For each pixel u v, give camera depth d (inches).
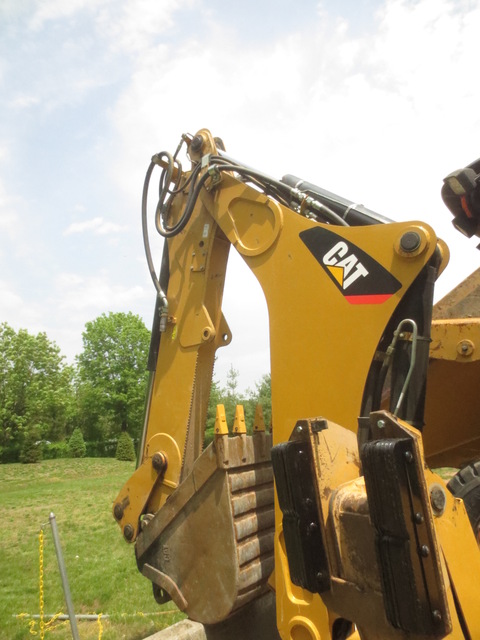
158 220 150.1
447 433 139.7
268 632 133.3
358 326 100.0
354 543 69.0
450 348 113.0
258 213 122.5
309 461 73.0
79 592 242.8
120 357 1926.7
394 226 98.7
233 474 119.2
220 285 142.8
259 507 123.8
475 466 101.0
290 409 105.7
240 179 134.6
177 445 136.3
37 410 1733.5
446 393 129.2
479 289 135.0
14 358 1764.3
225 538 116.0
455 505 70.8
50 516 161.5
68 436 1979.6
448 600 65.5
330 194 121.6
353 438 79.4
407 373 93.4
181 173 151.8
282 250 114.5
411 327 94.4
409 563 58.4
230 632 128.2
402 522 58.7
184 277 144.6
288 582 100.6
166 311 145.0
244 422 125.5
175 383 140.6
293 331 108.5
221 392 1110.4
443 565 64.9
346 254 104.1
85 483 828.0
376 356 98.0
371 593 66.3
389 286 97.6
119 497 142.9
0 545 361.7
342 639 91.8
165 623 193.8
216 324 141.3
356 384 98.3
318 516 71.7
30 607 225.0
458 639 66.4
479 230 98.8
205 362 139.9
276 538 104.3
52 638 186.5
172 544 125.6
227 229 128.3
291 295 110.5
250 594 116.0
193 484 122.1
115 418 1877.5
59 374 1946.4
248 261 120.8
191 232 144.3
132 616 203.2
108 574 273.4
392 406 93.4
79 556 321.1
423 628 57.9
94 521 445.4
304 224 112.1
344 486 74.0
